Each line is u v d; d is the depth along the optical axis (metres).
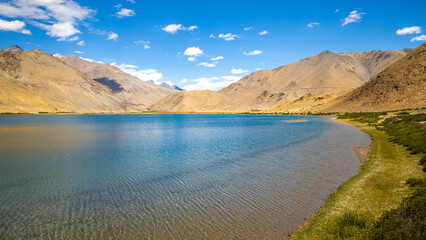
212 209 11.39
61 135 48.84
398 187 12.02
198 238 8.94
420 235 6.80
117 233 9.53
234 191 13.70
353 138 33.41
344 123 62.84
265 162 20.61
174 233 9.36
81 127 73.38
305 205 11.41
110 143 36.22
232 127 66.38
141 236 9.23
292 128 55.25
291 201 11.95
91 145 34.25
